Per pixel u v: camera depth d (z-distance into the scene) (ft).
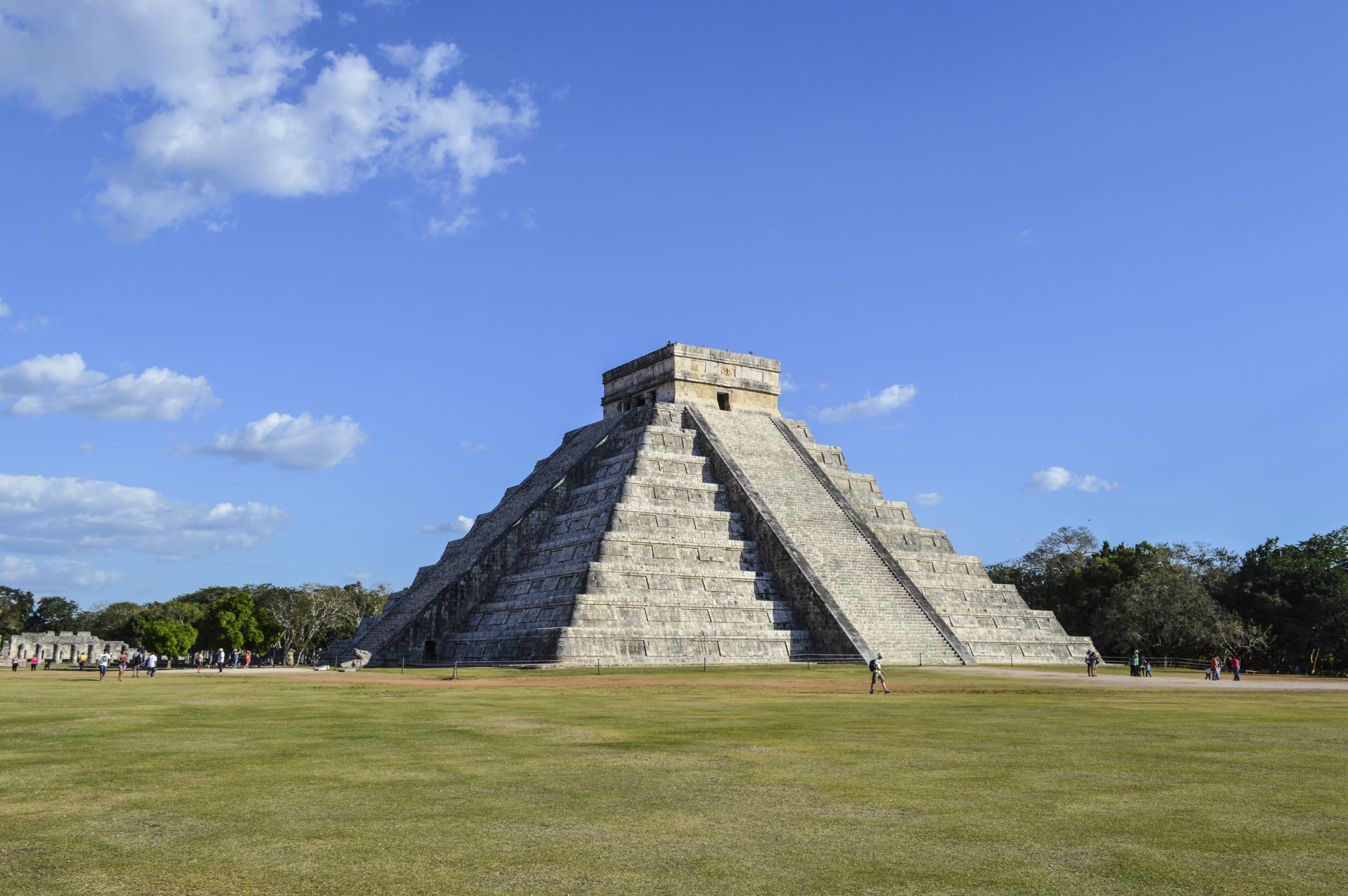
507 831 42.24
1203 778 54.90
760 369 290.35
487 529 276.82
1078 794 50.37
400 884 34.63
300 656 432.25
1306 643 298.15
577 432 313.53
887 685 141.49
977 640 242.78
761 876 35.55
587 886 34.40
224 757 62.85
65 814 45.70
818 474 266.36
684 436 262.67
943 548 276.82
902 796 49.90
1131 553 357.82
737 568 232.53
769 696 118.21
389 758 62.49
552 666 190.39
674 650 206.28
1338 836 41.22
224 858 37.96
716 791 51.06
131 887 34.35
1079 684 150.20
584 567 212.43
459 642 231.30
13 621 500.33
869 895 33.40
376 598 460.96
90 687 146.30
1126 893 33.60
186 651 361.92
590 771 57.52
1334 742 71.05
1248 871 36.06
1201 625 297.94
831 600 218.38
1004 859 37.78
